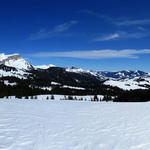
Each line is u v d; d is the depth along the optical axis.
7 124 9.89
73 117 12.28
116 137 7.52
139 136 7.52
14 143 6.91
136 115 12.19
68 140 7.28
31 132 8.41
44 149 6.33
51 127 9.39
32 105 19.84
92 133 8.23
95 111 14.98
